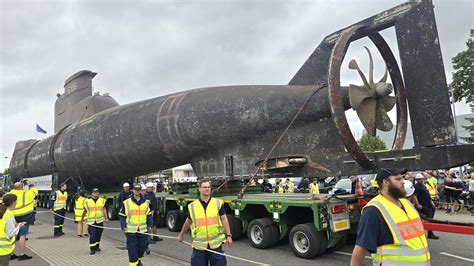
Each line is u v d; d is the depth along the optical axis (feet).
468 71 87.92
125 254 26.61
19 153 80.69
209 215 15.61
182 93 37.91
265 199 27.68
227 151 32.81
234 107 31.71
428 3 21.89
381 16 24.26
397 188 8.89
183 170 136.46
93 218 27.12
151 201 32.07
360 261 8.82
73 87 64.23
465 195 50.55
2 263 17.30
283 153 29.17
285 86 30.89
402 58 22.90
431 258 23.36
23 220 25.63
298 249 24.39
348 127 22.63
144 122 38.60
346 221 24.20
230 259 23.93
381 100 26.12
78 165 51.29
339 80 23.08
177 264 23.00
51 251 28.22
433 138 21.35
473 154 19.93
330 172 26.43
